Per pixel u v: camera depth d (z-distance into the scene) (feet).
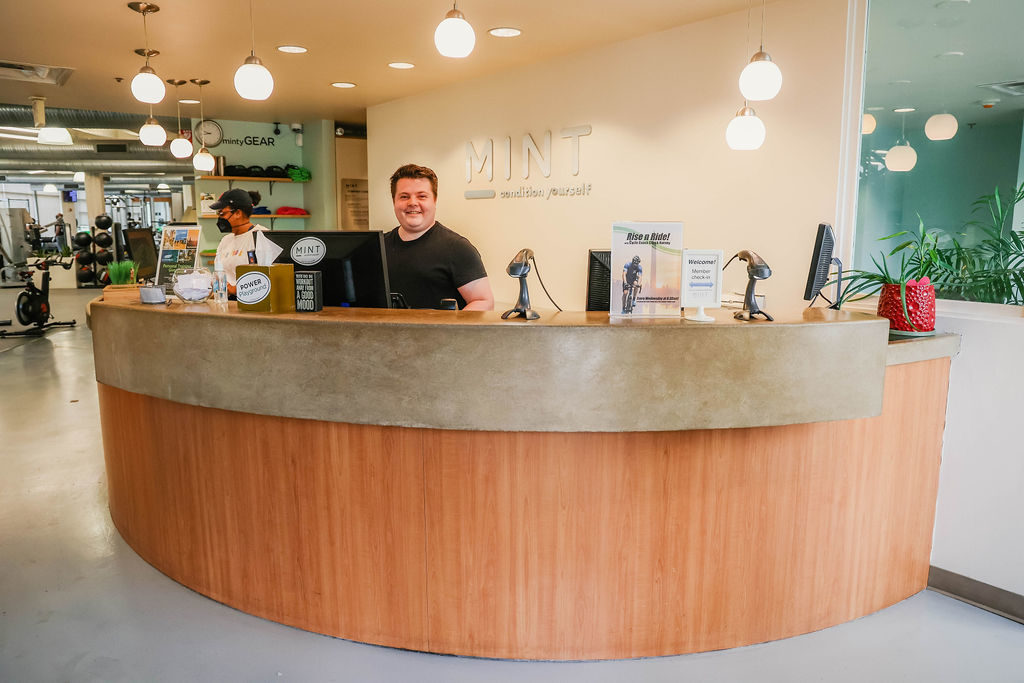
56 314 41.65
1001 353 8.80
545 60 18.95
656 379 6.99
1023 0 10.17
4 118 34.24
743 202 14.80
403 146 24.97
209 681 7.53
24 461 15.16
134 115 34.68
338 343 7.46
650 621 7.92
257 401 8.02
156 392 9.02
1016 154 10.53
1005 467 8.85
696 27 15.35
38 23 15.66
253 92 11.93
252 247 11.89
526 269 7.58
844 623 8.75
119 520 11.47
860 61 12.79
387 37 16.74
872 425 8.53
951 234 11.37
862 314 8.16
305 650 8.14
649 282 7.50
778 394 7.15
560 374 6.98
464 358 7.09
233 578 9.05
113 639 8.36
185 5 14.39
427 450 7.68
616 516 7.68
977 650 8.17
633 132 16.93
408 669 7.75
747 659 7.97
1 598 9.36
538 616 7.84
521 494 7.63
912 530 9.28
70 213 68.33
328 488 8.14
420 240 13.62
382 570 8.09
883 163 12.46
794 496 8.14
